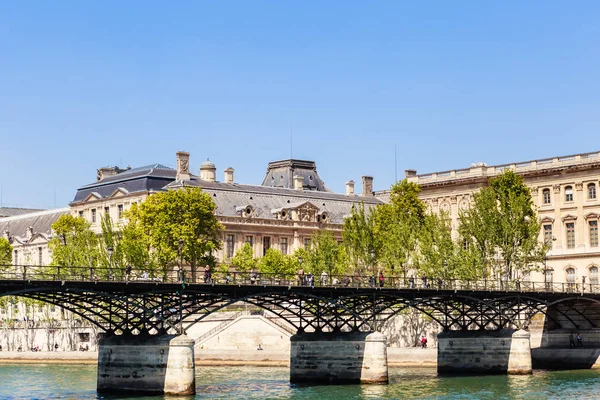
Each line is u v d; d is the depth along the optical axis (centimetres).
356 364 8744
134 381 7656
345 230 13025
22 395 8156
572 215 14138
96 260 12381
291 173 19288
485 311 10012
